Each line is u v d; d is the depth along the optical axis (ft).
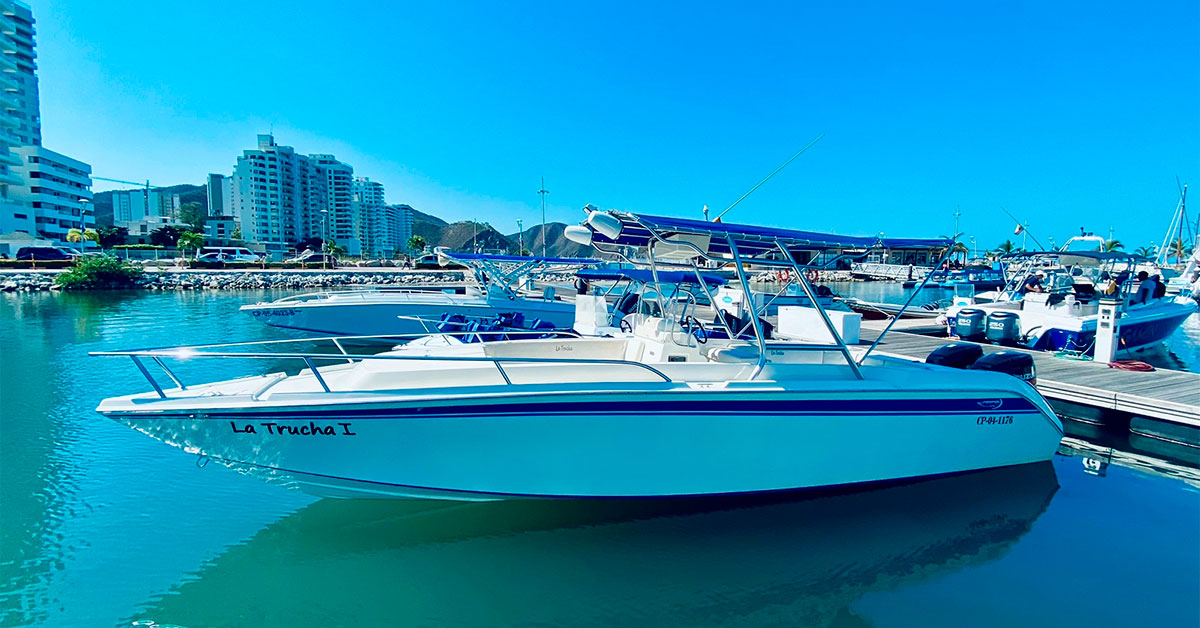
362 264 210.59
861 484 18.70
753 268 22.82
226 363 41.42
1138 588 15.02
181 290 120.06
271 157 375.04
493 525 17.67
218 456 15.67
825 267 20.77
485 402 15.55
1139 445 25.34
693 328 19.65
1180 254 144.87
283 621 13.83
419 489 16.35
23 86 238.48
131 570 15.55
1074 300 42.78
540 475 16.40
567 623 13.85
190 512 18.48
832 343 19.25
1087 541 17.24
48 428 26.16
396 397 15.44
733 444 17.01
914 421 18.66
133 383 35.19
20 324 61.82
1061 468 22.58
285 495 19.54
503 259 48.47
